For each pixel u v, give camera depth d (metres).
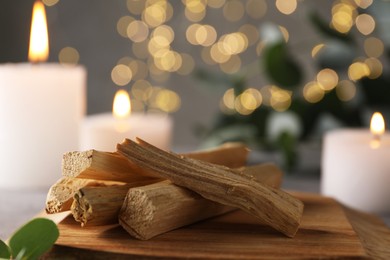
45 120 0.70
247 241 0.41
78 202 0.41
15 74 0.70
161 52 1.26
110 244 0.39
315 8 1.22
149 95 1.27
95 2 1.25
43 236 0.37
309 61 1.23
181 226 0.43
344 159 0.68
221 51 1.25
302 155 0.93
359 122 0.88
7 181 0.71
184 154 0.50
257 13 1.24
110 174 0.43
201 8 1.24
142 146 0.42
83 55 1.26
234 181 0.42
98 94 1.27
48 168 0.71
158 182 0.45
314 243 0.41
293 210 0.43
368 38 1.13
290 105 0.87
